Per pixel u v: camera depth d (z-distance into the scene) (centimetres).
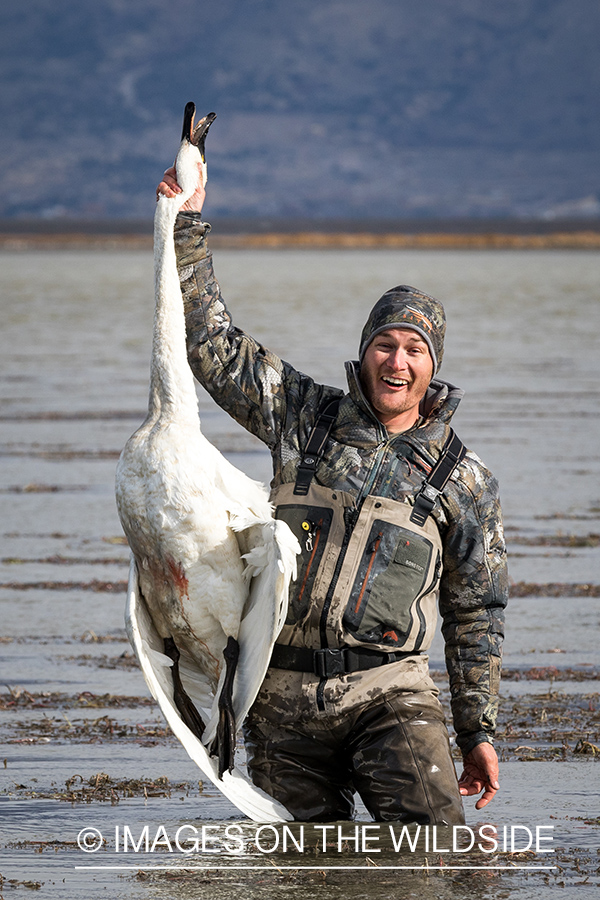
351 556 992
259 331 6850
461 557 1039
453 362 5759
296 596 989
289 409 1052
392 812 971
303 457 1029
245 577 972
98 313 8656
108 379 5212
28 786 1179
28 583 2172
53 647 1784
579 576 2230
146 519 951
